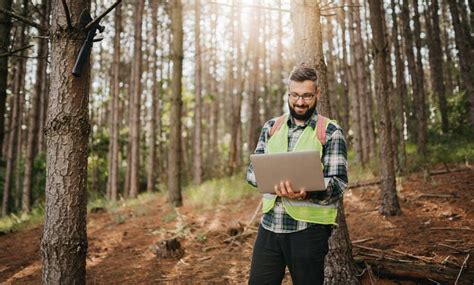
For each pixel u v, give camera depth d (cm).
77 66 238
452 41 1864
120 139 1733
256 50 1318
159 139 2019
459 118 1222
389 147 569
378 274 388
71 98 246
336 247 364
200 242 557
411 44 1007
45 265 245
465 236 448
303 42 373
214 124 2077
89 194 1238
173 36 852
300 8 378
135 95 1208
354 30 1094
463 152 858
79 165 248
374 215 566
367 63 1281
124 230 653
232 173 1402
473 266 375
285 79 1662
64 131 244
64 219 243
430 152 940
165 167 2073
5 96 488
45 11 602
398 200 593
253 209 709
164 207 824
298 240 222
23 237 673
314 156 201
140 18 1208
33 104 995
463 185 631
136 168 1198
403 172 786
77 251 246
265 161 214
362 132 1099
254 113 1335
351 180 784
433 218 520
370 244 462
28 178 991
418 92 973
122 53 1738
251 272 240
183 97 1822
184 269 461
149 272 456
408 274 373
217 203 807
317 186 208
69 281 243
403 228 500
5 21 447
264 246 235
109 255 528
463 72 795
